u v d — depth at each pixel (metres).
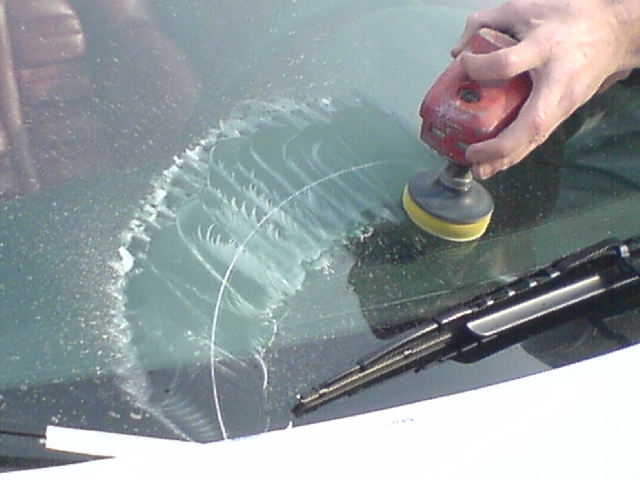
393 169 1.25
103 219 1.11
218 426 0.96
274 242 1.13
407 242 1.16
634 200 1.28
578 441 0.97
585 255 1.16
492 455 0.95
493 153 1.10
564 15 1.25
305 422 0.98
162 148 1.20
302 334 1.05
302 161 1.23
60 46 1.26
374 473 0.93
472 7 1.53
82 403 0.95
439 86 1.15
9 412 0.94
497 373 1.04
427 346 1.05
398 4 1.48
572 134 1.35
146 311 1.04
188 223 1.13
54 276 1.05
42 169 1.15
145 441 0.94
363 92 1.34
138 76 1.27
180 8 1.36
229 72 1.31
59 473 0.90
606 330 1.10
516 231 1.20
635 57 1.38
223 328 1.04
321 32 1.40
